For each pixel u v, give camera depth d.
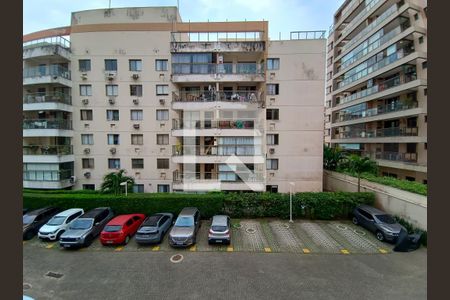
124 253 11.52
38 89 21.59
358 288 8.73
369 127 26.59
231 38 21.33
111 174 18.23
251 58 20.41
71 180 21.09
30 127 20.12
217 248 11.98
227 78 18.94
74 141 21.47
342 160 24.41
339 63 33.22
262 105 18.81
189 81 19.12
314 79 20.02
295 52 19.92
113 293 8.53
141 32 20.67
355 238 13.09
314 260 10.79
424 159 19.73
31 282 9.23
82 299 8.23
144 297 8.30
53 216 14.55
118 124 21.25
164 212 15.98
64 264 10.53
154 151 21.27
